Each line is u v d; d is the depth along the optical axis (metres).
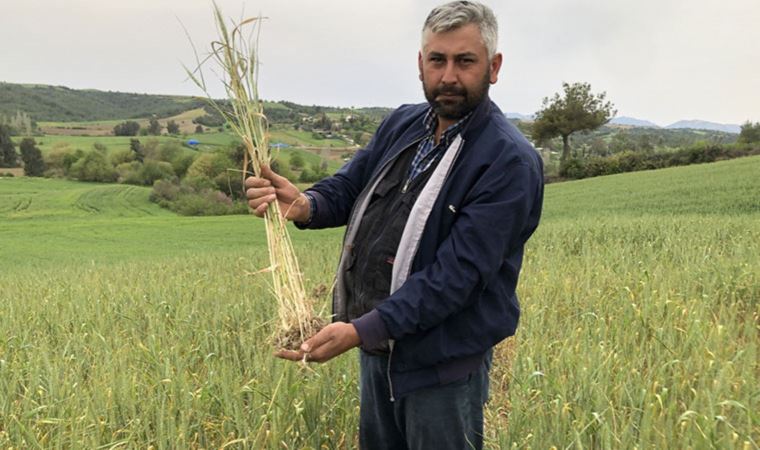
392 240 2.41
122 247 25.88
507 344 5.31
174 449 3.24
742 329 5.34
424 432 2.48
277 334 2.46
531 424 3.40
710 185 29.20
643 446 2.90
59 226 37.56
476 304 2.27
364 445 3.00
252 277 8.15
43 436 3.42
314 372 3.94
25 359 5.00
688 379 3.75
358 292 2.55
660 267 7.21
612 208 26.34
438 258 2.18
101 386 3.87
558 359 4.21
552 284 6.79
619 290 6.39
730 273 6.78
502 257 2.19
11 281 11.43
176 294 7.16
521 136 2.28
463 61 2.17
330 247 14.87
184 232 31.89
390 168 2.53
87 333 5.59
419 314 2.16
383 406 2.79
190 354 4.75
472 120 2.26
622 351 4.38
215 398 3.78
